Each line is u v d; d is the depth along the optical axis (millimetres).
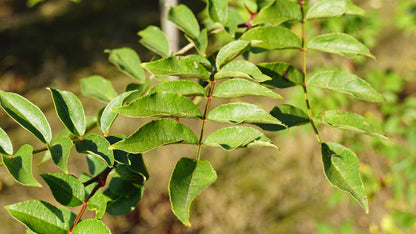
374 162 3686
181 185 936
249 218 4590
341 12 1282
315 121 1230
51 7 7621
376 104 3424
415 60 5352
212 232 4523
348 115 1206
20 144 5141
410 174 3158
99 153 1035
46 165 4887
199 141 1041
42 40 6836
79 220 1032
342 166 1094
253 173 4992
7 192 4707
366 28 3352
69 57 6469
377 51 5574
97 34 6879
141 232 4441
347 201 4508
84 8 7508
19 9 7660
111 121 1097
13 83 6062
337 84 1251
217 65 1141
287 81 1288
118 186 1206
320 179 4848
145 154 5105
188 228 4555
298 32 3191
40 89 5965
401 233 3857
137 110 999
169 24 3682
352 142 3715
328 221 4438
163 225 4527
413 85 4840
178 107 1039
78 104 1125
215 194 4832
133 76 1587
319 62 4574
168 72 1089
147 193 4750
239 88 1061
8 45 6777
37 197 4641
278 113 1226
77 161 5008
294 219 4520
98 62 6352
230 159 5156
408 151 3207
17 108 1083
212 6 1482
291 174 4930
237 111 1057
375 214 4246
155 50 1575
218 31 1524
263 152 5191
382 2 6070
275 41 1290
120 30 6883
